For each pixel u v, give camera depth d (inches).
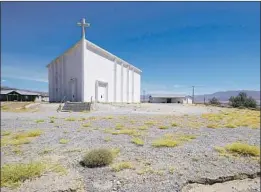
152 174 251.6
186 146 380.8
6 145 398.0
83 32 1381.6
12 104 1336.1
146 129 551.5
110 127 580.4
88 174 251.0
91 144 394.3
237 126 654.5
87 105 1117.7
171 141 393.1
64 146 383.2
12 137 467.2
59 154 334.6
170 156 320.2
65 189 212.5
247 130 577.9
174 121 711.1
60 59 1759.4
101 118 756.0
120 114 900.6
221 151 346.9
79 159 303.6
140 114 907.4
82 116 823.1
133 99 2185.0
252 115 1018.7
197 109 1298.0
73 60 1523.1
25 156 328.5
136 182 231.0
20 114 918.4
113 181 232.7
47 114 911.7
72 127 581.9
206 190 225.9
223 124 677.3
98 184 225.9
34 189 213.0
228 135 500.4
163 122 681.6
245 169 273.3
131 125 613.3
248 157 322.0
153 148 364.2
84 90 1371.8
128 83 2025.1
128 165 273.0
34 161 298.4
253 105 2397.9
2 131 538.0
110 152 299.7
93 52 1466.5
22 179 236.1
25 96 2687.0
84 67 1376.7
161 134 489.1
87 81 1401.3
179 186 223.9
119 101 1827.0
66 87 1640.0
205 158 313.1
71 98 1540.4
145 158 309.3
